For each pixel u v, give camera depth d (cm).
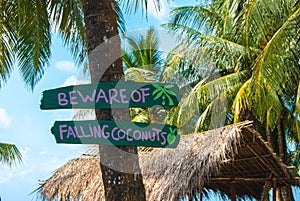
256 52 1235
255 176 863
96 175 833
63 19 821
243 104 1251
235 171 877
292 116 1386
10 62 891
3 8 807
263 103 917
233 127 689
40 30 845
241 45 1258
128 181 356
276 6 844
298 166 1620
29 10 812
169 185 680
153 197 691
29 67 875
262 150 750
